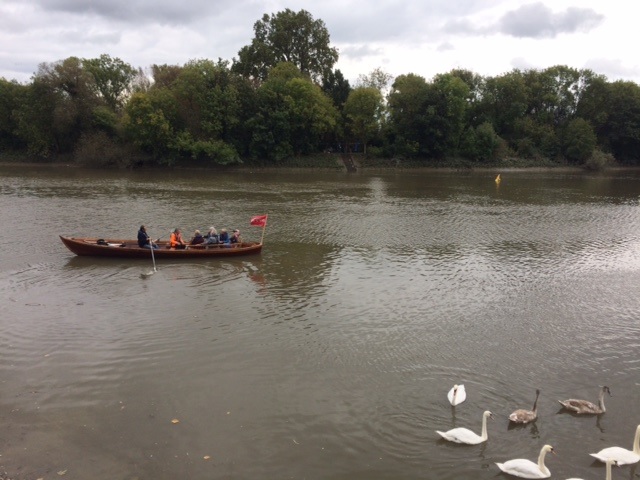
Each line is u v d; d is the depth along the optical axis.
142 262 29.52
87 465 12.43
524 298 24.81
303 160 93.19
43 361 17.47
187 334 19.86
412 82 96.19
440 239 37.00
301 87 90.88
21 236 34.84
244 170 88.12
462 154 99.75
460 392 15.27
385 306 23.34
